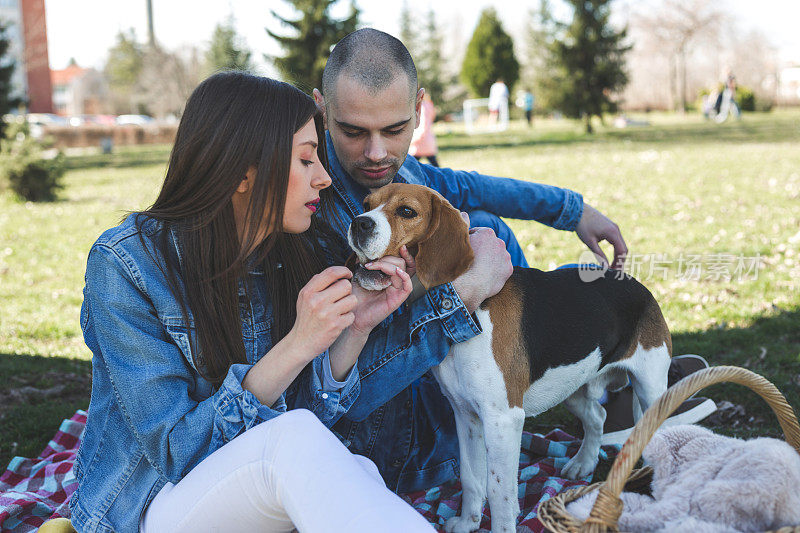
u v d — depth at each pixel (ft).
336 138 9.51
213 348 7.06
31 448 12.91
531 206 11.43
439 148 75.61
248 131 6.92
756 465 6.57
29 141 46.26
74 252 30.07
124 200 44.34
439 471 10.36
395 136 9.43
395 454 9.90
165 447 6.57
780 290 19.48
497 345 8.61
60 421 13.98
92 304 6.83
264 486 6.07
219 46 115.96
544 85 91.71
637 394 10.24
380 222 8.13
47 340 19.17
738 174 42.09
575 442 11.98
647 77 180.34
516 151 67.26
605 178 43.83
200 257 7.06
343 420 9.43
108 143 98.22
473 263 8.34
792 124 89.10
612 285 10.01
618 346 9.81
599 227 11.43
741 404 13.00
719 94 107.24
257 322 7.88
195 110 7.04
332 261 9.14
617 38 90.17
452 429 10.42
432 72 170.40
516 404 8.69
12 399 15.16
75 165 74.90
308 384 7.89
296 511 5.66
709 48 170.19
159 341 6.81
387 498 5.49
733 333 16.48
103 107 216.95
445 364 8.90
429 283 8.32
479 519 9.43
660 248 25.02
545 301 9.22
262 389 6.70
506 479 8.55
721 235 26.37
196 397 7.24
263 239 7.41
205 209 7.04
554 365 9.14
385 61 8.96
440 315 8.28
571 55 89.76
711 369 6.50
